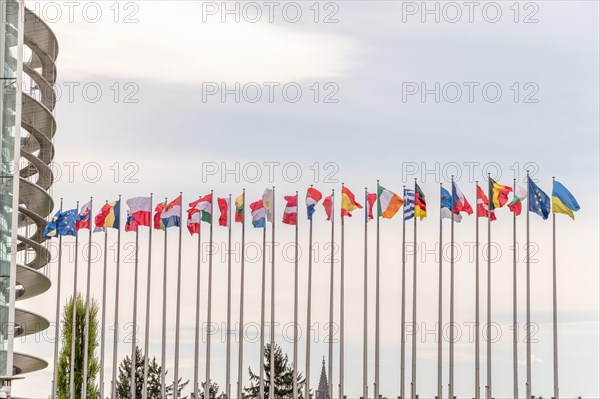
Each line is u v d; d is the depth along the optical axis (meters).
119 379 155.62
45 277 93.38
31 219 98.94
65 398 127.44
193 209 98.88
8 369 79.75
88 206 99.81
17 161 81.88
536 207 92.56
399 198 93.56
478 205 92.44
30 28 95.00
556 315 91.44
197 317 97.12
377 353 92.88
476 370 91.62
